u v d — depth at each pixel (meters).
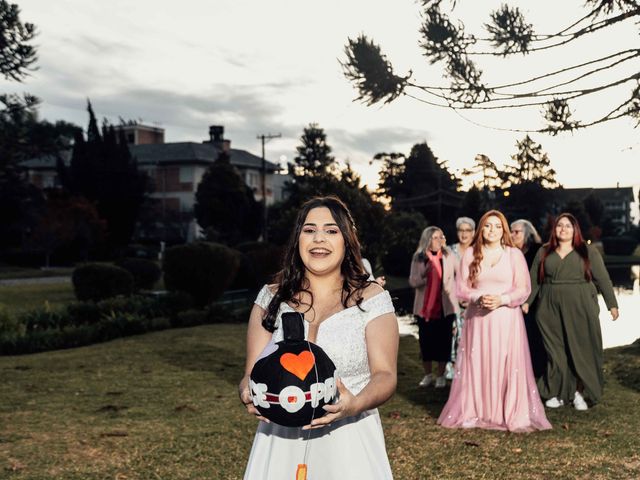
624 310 20.22
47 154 19.41
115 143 56.34
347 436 2.69
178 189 67.69
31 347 12.59
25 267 49.34
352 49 7.64
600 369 7.04
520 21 7.52
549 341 7.18
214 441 5.83
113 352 11.70
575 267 7.08
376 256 23.28
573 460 5.21
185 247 18.27
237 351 11.73
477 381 6.31
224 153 59.00
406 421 6.52
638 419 6.52
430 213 61.44
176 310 16.98
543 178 50.97
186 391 8.15
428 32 7.66
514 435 5.97
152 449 5.61
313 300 2.81
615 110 7.47
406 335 14.12
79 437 6.01
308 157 95.06
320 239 2.75
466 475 4.89
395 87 7.62
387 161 73.62
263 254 22.88
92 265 20.08
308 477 2.67
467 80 7.55
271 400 2.40
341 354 2.65
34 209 51.28
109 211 55.03
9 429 6.31
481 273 6.43
